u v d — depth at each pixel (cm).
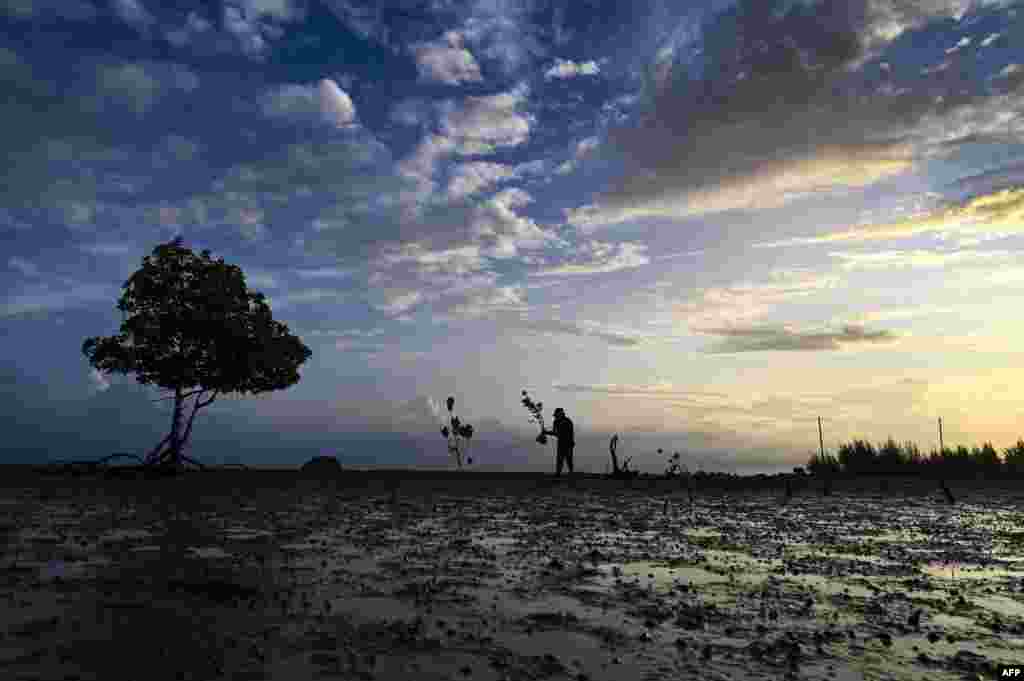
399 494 1839
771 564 739
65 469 2520
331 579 610
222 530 959
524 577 643
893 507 1531
